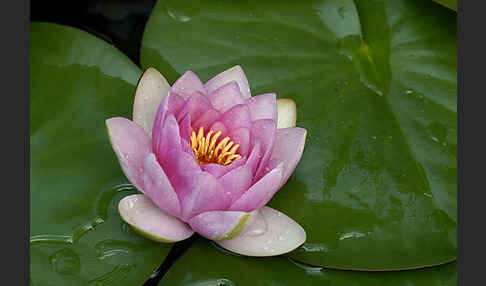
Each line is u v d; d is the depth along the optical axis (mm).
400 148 924
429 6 975
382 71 950
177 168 866
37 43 939
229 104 893
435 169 918
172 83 938
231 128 892
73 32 943
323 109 934
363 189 909
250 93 920
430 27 968
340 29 964
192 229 884
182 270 880
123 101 928
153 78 906
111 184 902
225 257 886
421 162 920
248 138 888
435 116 937
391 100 940
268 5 973
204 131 896
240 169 859
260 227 879
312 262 884
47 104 919
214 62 950
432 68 955
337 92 940
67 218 888
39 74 929
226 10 970
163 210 880
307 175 912
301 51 956
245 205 871
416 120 934
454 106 942
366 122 931
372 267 884
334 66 950
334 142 923
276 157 891
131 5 984
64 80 929
